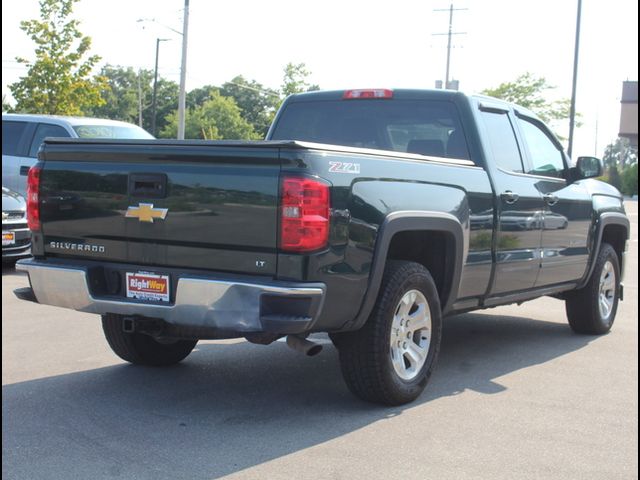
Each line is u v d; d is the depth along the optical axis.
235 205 4.24
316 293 4.11
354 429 4.50
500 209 5.73
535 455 4.19
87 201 4.71
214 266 4.33
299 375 5.67
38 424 4.48
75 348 6.29
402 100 6.18
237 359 6.12
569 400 5.22
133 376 5.53
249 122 79.06
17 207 10.22
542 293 6.56
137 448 4.14
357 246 4.38
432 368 5.15
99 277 4.68
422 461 4.05
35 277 4.82
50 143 4.88
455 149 5.88
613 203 7.70
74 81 24.56
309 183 4.11
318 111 6.55
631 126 60.50
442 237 5.24
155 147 4.47
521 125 6.57
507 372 5.95
